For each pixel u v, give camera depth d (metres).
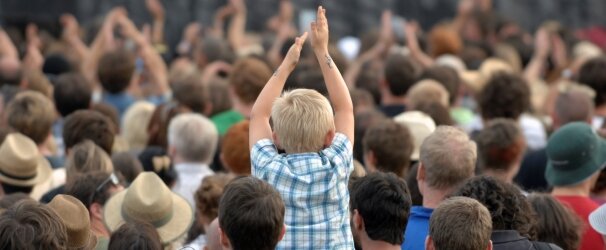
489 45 33.31
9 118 18.59
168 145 19.44
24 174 16.66
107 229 14.15
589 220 14.62
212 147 18.14
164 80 27.39
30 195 16.53
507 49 32.81
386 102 22.95
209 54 27.53
